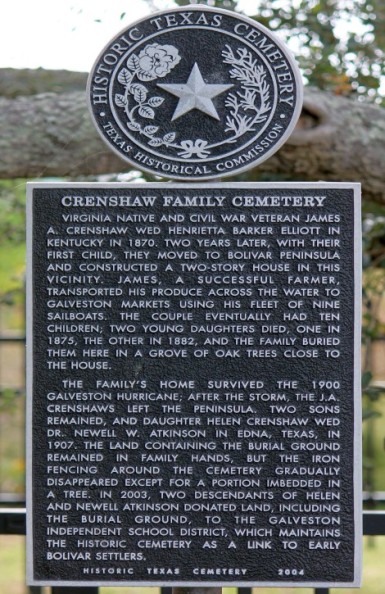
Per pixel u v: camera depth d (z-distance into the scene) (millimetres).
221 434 2967
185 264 2961
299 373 2961
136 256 2963
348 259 2959
